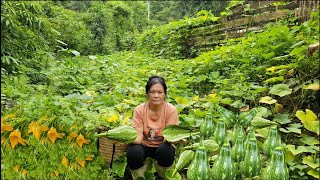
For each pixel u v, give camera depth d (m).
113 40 16.61
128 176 3.22
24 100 4.22
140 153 2.87
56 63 6.85
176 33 10.22
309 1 6.25
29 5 6.60
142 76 6.69
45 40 7.25
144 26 24.31
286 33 5.14
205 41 9.25
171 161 2.93
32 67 6.33
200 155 1.59
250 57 5.42
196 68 6.30
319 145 3.53
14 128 2.58
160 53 10.88
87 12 16.41
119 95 4.79
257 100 4.29
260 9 7.80
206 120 1.83
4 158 2.53
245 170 1.66
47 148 2.63
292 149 3.13
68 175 2.68
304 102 4.07
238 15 8.48
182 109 4.05
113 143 2.93
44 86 5.31
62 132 2.70
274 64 4.93
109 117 3.39
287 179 1.56
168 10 26.69
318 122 3.34
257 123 1.79
